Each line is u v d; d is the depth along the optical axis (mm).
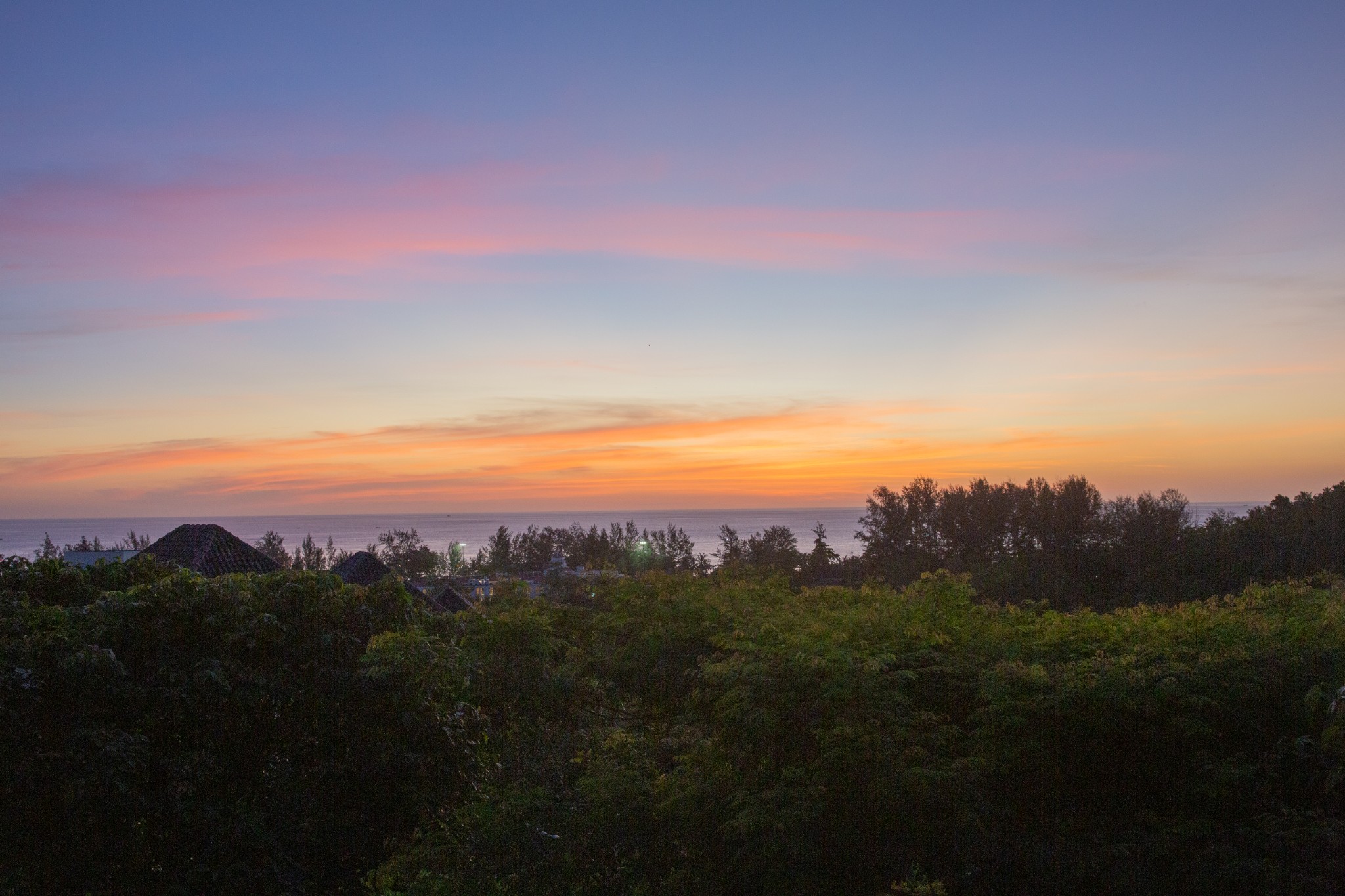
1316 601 8445
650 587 9305
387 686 7867
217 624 7508
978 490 55312
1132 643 7504
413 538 78375
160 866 7238
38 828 6562
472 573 65188
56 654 6730
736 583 9844
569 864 8344
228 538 24953
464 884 8406
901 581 47656
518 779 8961
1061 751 7023
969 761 6695
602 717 9359
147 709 7145
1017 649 7551
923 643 7598
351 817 7852
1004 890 6922
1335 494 41719
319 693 7812
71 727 6730
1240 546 42281
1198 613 8219
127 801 6812
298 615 8047
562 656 9297
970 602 8734
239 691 7352
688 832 7832
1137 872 6531
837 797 6984
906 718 6941
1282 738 6777
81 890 6770
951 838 6820
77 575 8672
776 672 7168
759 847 6969
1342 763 6242
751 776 7438
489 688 8461
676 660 8547
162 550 24000
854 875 6988
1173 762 7031
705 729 8414
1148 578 42250
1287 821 6379
